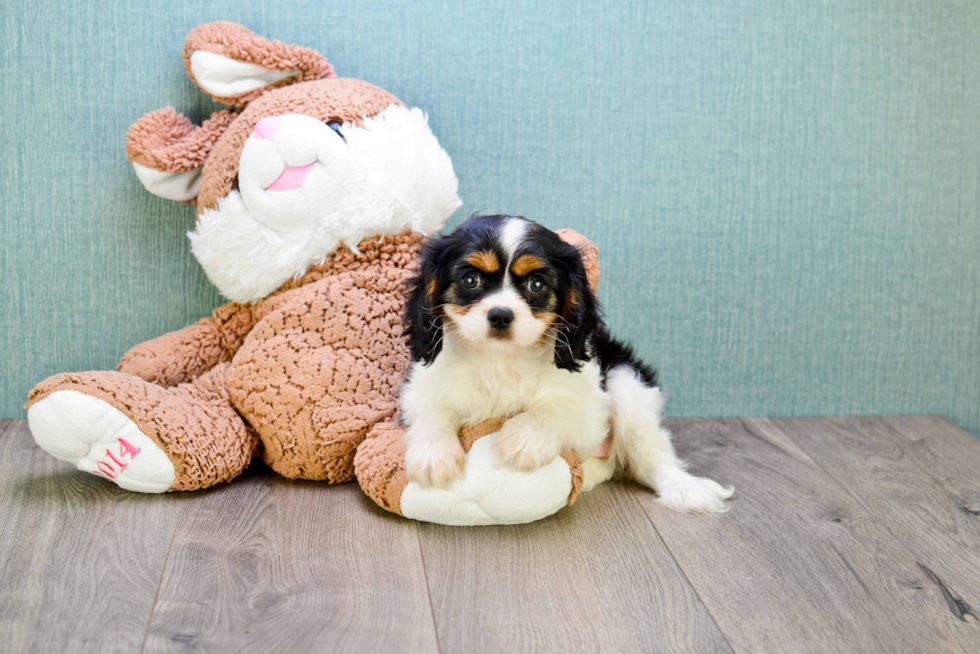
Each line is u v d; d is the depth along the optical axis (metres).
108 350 1.95
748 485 1.71
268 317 1.63
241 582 1.25
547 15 1.90
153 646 1.09
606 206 1.99
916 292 2.09
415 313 1.43
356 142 1.60
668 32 1.93
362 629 1.14
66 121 1.84
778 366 2.10
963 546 1.46
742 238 2.03
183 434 1.50
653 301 2.04
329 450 1.57
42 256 1.89
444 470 1.38
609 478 1.71
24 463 1.66
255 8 1.84
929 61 2.00
